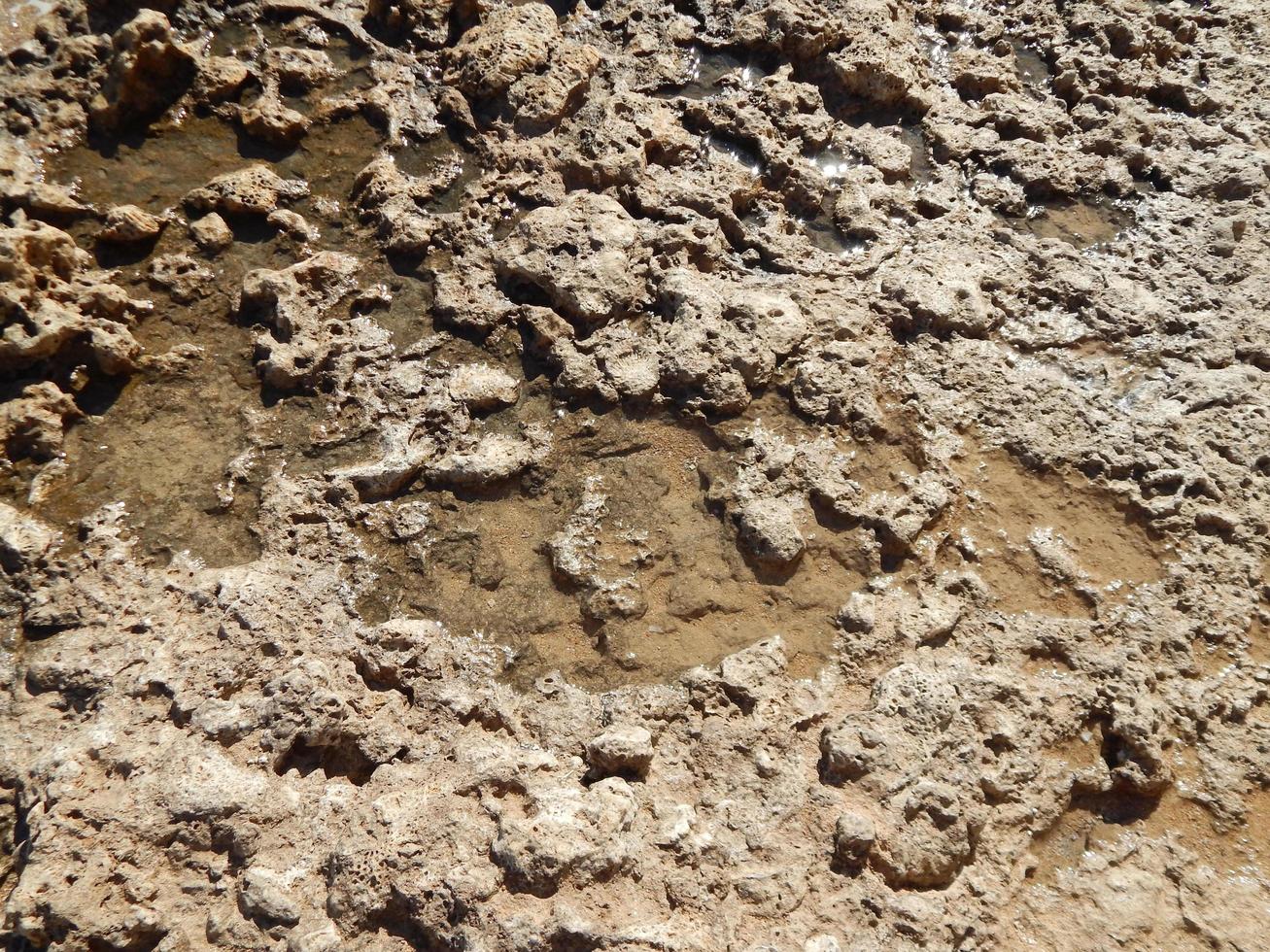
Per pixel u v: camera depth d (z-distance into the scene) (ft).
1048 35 4.35
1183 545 3.12
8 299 3.11
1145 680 2.86
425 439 3.21
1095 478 3.22
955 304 3.49
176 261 3.44
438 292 3.47
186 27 3.91
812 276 3.59
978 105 4.13
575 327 3.43
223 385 3.28
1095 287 3.61
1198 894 2.59
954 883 2.54
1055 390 3.37
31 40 3.77
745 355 3.29
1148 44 4.31
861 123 4.08
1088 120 4.09
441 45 4.03
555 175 3.72
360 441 3.20
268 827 2.46
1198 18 4.51
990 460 3.26
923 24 4.36
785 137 3.92
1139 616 2.99
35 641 2.77
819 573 3.04
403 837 2.41
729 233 3.71
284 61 3.87
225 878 2.41
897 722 2.67
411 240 3.54
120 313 3.31
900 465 3.23
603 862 2.40
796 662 2.88
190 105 3.77
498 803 2.51
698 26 4.21
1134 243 3.77
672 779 2.63
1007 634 2.93
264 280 3.37
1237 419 3.33
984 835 2.61
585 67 3.95
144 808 2.43
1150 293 3.62
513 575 3.00
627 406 3.28
